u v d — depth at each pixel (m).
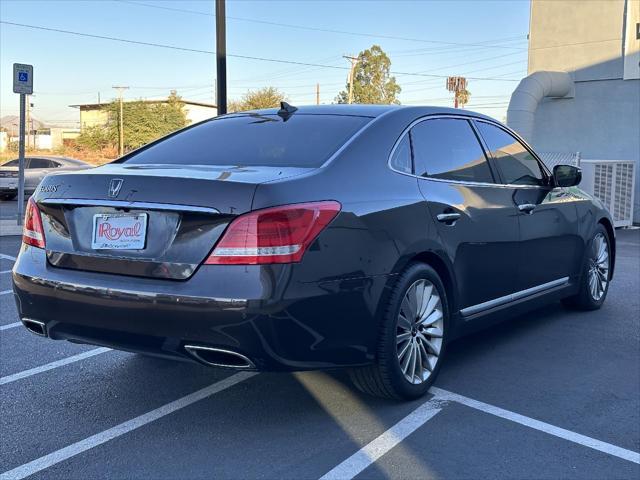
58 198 3.60
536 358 4.90
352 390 4.22
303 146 3.89
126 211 3.40
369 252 3.52
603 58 16.50
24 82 12.44
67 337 3.62
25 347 5.14
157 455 3.35
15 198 22.41
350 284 3.41
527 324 5.86
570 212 5.69
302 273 3.20
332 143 3.86
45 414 3.87
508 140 5.20
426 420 3.76
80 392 4.21
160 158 4.15
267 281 3.12
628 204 15.31
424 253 3.97
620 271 8.66
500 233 4.67
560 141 17.42
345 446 3.44
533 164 5.41
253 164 3.77
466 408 3.94
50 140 91.06
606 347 5.18
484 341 5.34
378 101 61.00
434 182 4.20
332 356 3.40
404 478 3.12
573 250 5.79
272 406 3.97
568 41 17.06
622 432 3.64
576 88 17.05
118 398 4.11
